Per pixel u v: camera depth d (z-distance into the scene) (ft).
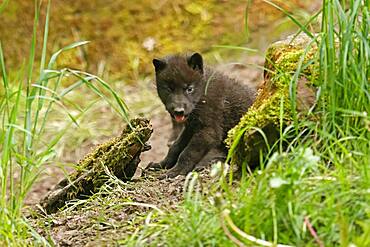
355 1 31.42
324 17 32.40
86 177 39.04
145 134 39.24
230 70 67.36
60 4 76.23
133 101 66.90
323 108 31.48
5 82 34.17
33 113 64.23
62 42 74.74
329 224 25.49
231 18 74.79
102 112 66.44
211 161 41.65
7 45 74.02
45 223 35.17
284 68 34.99
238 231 25.49
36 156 34.42
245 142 33.24
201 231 26.45
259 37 72.33
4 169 31.94
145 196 35.12
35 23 34.12
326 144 29.94
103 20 75.97
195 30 74.79
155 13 76.02
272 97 33.68
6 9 75.20
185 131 44.11
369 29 31.53
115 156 39.11
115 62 73.72
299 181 26.55
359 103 31.30
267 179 26.99
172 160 44.11
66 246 31.19
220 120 43.57
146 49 74.38
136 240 28.71
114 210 33.94
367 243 24.02
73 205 37.52
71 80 71.77
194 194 31.27
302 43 37.58
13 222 31.07
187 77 43.65
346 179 26.96
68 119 64.28
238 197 27.99
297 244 25.29
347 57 31.86
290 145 30.25
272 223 26.04
